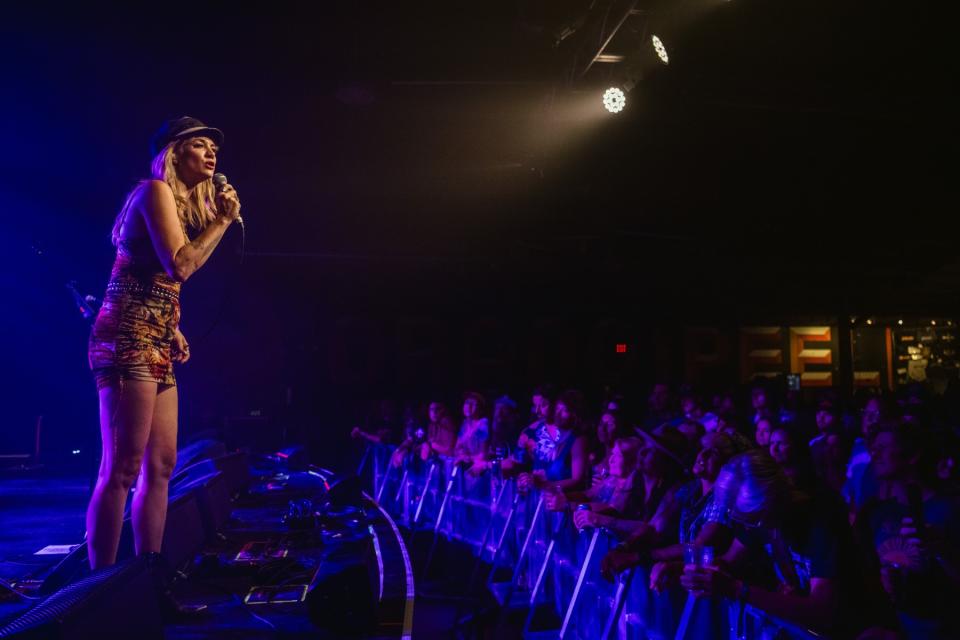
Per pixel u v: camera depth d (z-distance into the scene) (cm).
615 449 448
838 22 727
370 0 689
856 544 231
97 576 160
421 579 604
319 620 230
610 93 742
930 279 1433
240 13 693
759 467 235
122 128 838
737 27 732
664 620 299
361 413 1551
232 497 571
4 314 1179
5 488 667
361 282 1499
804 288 1505
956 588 285
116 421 214
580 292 1597
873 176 1078
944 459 311
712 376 1661
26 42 701
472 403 773
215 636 219
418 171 1030
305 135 939
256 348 1454
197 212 234
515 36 737
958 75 798
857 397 942
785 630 221
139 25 699
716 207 1173
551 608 486
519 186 1084
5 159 884
